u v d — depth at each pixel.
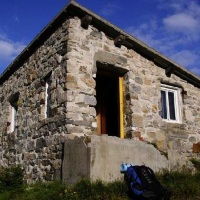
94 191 5.65
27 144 8.69
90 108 7.43
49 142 7.51
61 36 7.86
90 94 7.52
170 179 6.86
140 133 8.41
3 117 11.12
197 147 10.11
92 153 6.14
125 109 8.55
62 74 7.48
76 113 7.16
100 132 9.92
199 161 9.35
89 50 7.82
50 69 8.10
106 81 10.09
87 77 7.58
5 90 11.38
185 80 10.48
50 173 7.20
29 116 8.94
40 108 8.34
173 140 9.38
